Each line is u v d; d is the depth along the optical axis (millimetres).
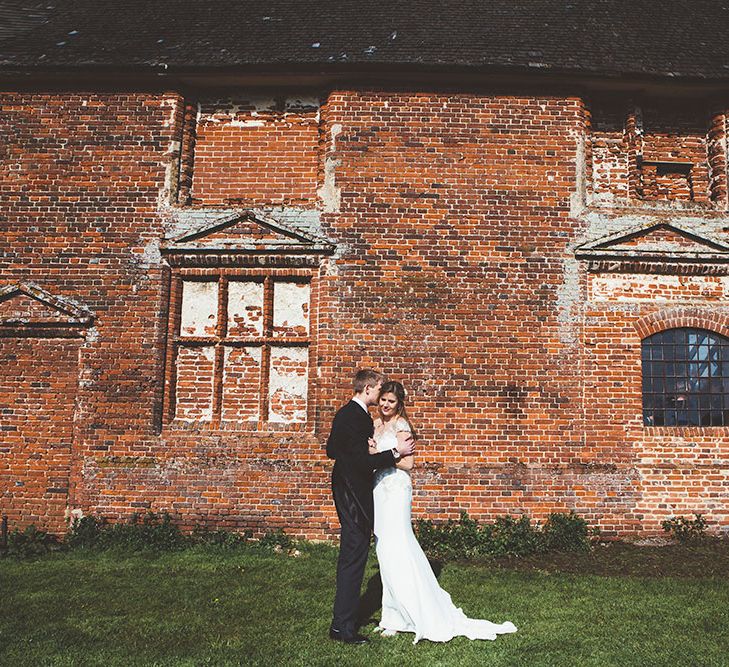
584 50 9797
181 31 10477
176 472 8781
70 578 6914
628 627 5363
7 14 11312
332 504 8680
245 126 9828
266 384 9062
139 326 9117
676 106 10039
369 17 10750
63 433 8930
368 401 5508
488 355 9023
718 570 7406
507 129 9531
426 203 9320
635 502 8812
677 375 9258
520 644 4941
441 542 8312
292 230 9203
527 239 9281
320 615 5680
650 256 9273
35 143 9586
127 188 9469
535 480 8797
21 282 9211
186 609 5859
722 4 11812
